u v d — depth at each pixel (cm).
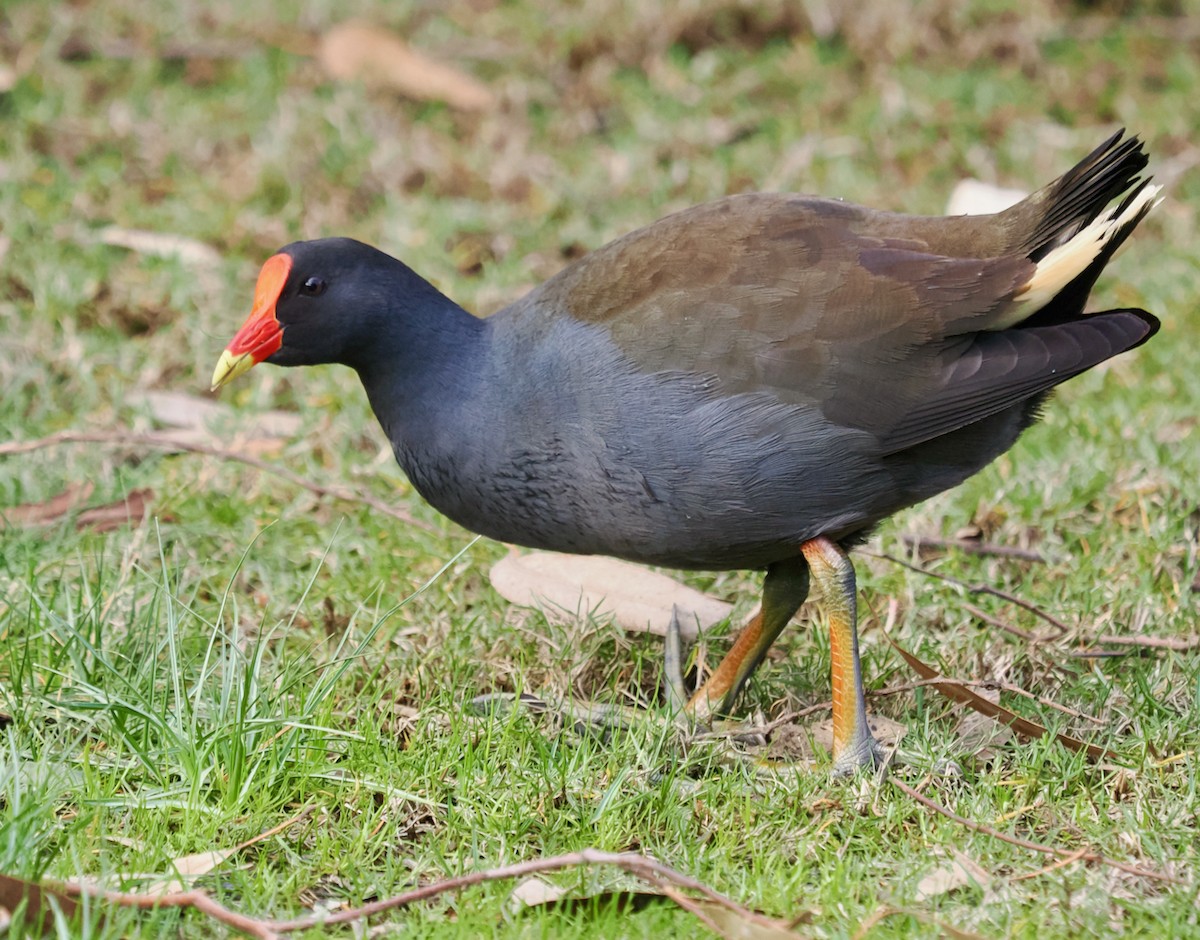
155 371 1251
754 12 1725
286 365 881
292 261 856
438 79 1642
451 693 865
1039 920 691
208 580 1004
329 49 1653
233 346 859
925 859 734
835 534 837
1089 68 1675
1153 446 1120
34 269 1339
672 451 807
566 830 758
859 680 824
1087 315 820
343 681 883
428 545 1052
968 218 847
